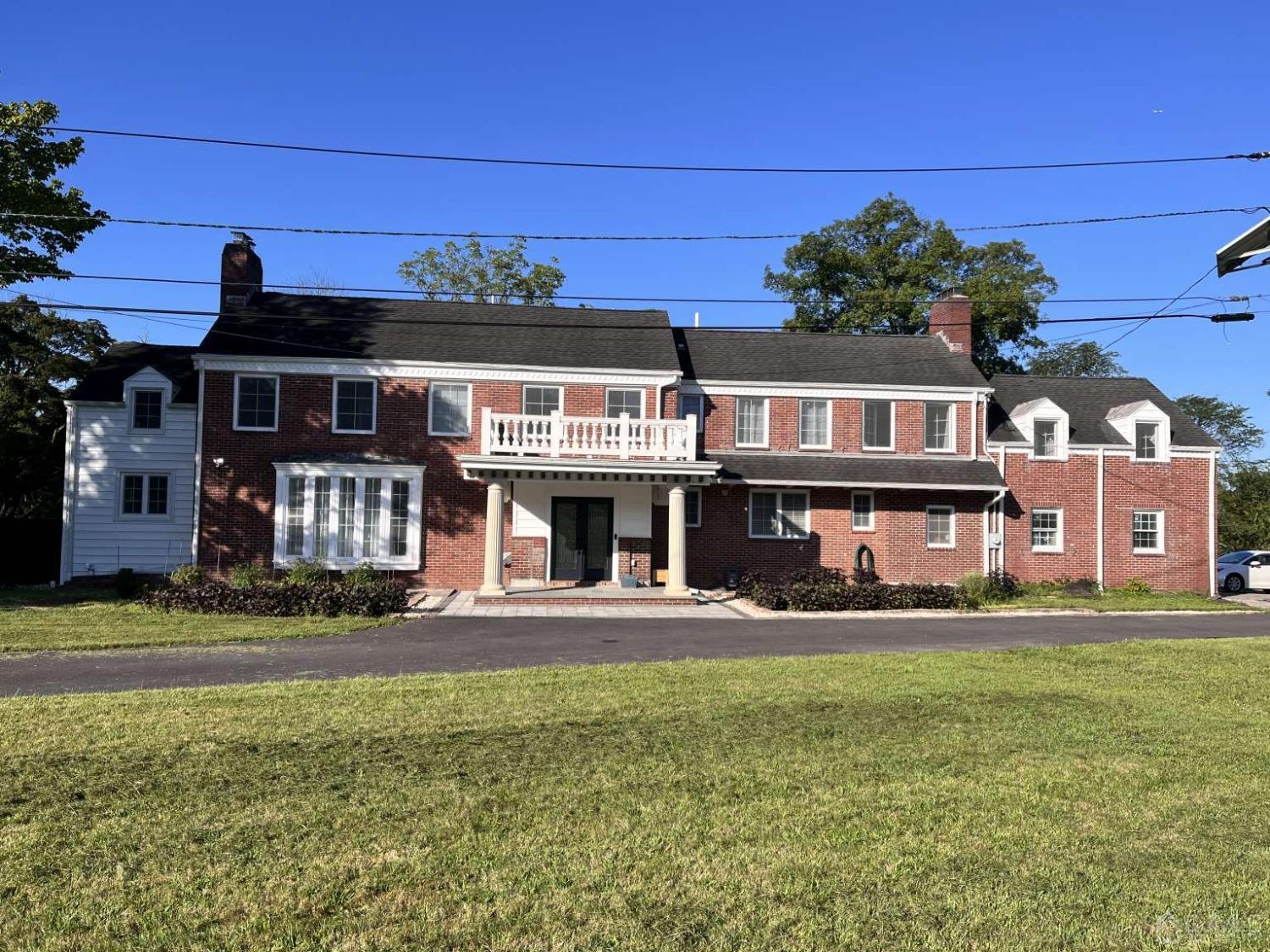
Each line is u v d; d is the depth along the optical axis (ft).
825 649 50.03
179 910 16.01
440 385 86.69
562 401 87.81
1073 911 16.37
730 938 15.24
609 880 17.44
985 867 18.29
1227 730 30.12
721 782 23.45
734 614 70.49
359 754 25.32
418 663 43.34
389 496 84.12
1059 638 56.29
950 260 144.97
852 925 15.74
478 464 76.95
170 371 90.68
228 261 94.99
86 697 32.83
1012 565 95.14
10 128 79.46
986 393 95.55
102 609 63.36
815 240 146.10
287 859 18.17
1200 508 98.94
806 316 149.48
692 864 18.25
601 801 21.84
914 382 96.17
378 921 15.69
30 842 18.81
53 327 124.16
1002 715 31.63
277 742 26.37
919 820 20.93
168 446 85.87
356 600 62.95
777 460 91.91
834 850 19.04
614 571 86.02
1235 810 21.91
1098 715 32.04
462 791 22.35
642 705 32.19
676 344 100.83
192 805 21.12
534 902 16.47
